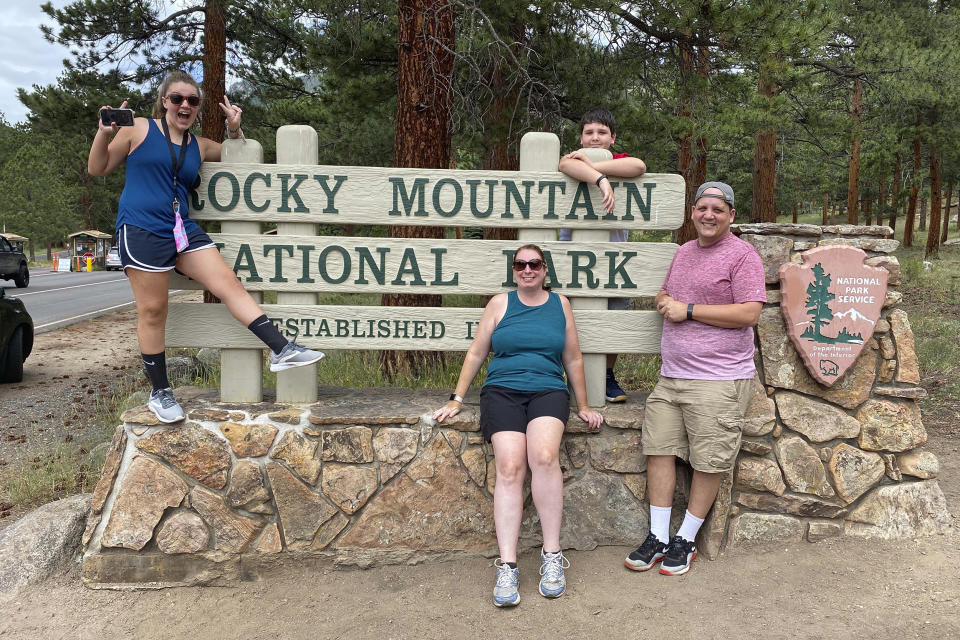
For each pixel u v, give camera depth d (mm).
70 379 7676
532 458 2857
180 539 3027
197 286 3236
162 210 2867
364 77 9297
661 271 3412
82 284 23469
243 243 3299
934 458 3316
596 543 3227
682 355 3053
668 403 3090
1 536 3098
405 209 3342
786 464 3236
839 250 3221
